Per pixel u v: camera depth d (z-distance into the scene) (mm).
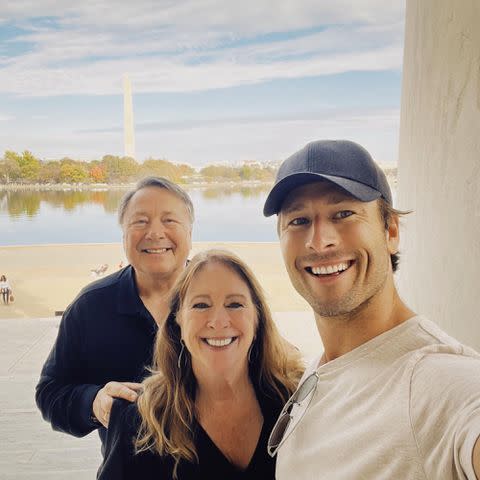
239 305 1088
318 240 776
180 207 1499
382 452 634
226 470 1068
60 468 2855
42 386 1464
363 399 716
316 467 773
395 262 867
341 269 782
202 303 1076
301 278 822
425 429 591
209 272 1093
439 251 1975
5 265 10391
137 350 1434
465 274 1669
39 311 7113
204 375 1079
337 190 779
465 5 1699
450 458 548
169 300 1144
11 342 4832
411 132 2600
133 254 1469
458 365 608
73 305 1485
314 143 823
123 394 1156
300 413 866
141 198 1479
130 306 1438
